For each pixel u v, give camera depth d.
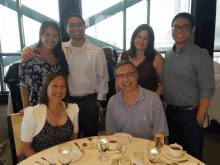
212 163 2.08
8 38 4.39
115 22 4.89
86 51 1.89
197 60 1.54
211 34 4.24
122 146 1.02
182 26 1.56
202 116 1.58
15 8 4.28
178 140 1.73
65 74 1.85
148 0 4.61
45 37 1.64
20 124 1.45
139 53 1.95
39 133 1.34
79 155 1.04
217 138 2.67
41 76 1.68
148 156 0.97
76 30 1.80
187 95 1.63
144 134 1.48
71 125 1.46
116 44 5.06
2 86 4.46
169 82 1.73
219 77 2.70
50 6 4.43
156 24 4.71
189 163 0.96
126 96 1.50
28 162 1.00
